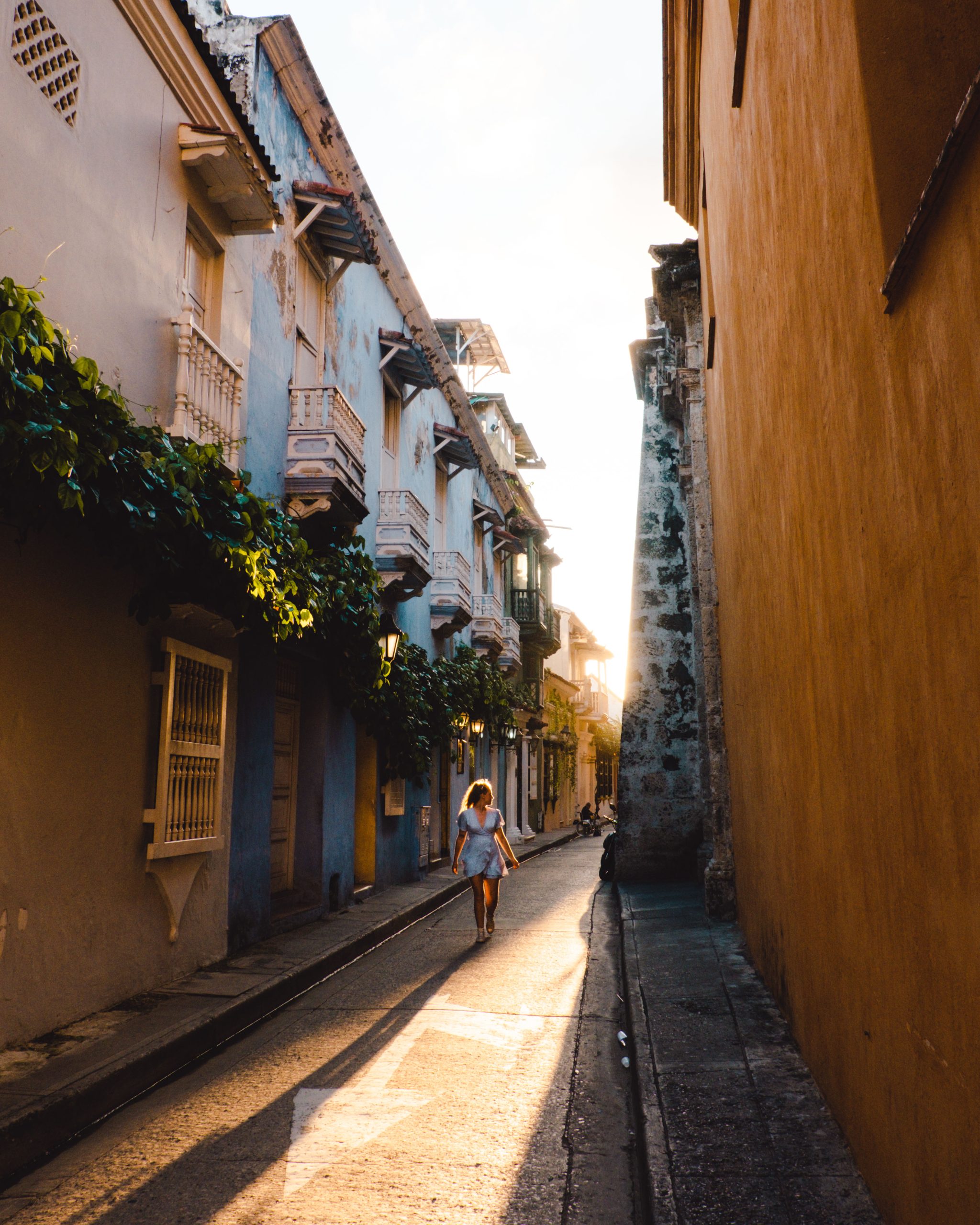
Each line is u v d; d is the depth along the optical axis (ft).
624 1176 14.08
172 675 25.12
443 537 66.80
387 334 48.88
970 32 7.99
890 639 9.54
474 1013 23.91
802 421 13.88
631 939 31.81
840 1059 13.62
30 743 19.69
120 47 23.80
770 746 20.38
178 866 25.68
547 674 126.31
